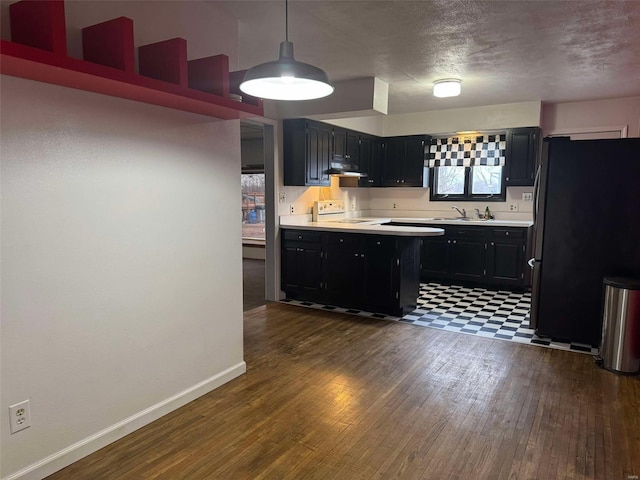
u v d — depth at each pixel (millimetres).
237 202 2938
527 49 3371
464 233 5848
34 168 1853
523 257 5480
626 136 5258
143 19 2301
